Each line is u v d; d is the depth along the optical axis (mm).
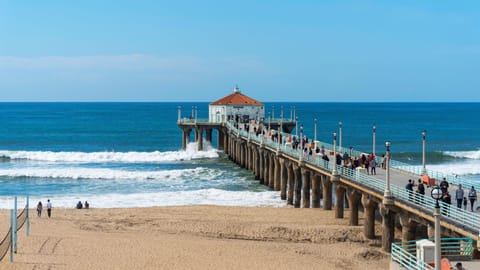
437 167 73125
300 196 44219
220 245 31344
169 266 26906
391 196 27078
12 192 52344
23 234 33031
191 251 29719
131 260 27734
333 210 40812
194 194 49781
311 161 41750
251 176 61719
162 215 40062
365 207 32062
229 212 40781
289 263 27844
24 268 25922
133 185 56250
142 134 129500
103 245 30578
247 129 69812
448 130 145625
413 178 34156
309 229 34312
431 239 22578
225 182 57938
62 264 26781
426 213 23797
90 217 39531
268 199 47938
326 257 29156
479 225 20844
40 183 57156
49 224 36938
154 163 74250
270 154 53938
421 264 19688
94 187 55062
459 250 21969
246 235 34344
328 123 168500
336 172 35875
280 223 36656
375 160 38750
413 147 104625
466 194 29656
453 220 22172
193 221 37719
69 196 49844
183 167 70250
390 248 28828
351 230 33750
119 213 40875
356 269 27031
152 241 31938
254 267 27031
